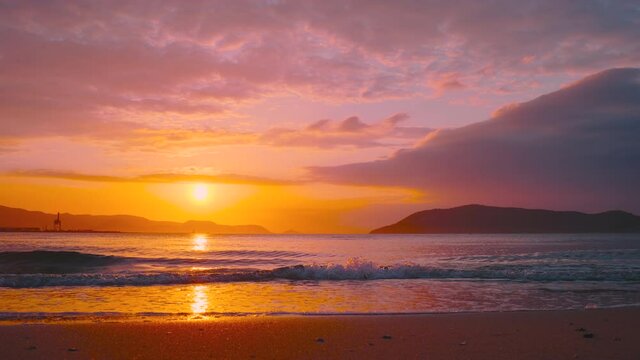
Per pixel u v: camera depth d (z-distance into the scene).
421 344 7.31
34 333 8.00
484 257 34.38
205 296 14.22
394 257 36.47
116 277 17.48
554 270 21.72
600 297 14.38
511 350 6.90
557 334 8.16
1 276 17.19
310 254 41.75
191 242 78.00
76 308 11.78
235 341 7.50
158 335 7.91
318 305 12.64
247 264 30.14
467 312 11.06
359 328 8.70
